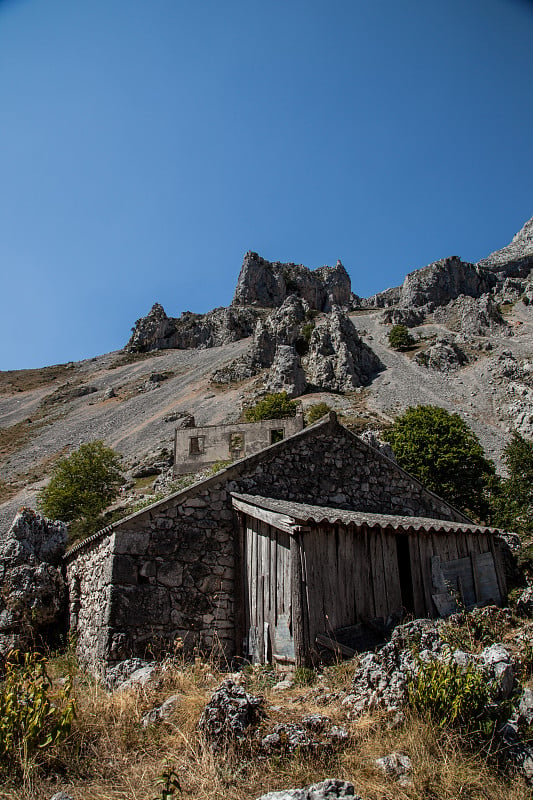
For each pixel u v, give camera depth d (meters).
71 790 5.57
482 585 13.93
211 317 138.12
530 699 6.57
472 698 6.34
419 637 8.98
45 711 6.46
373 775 5.62
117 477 45.44
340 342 87.25
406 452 39.81
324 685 8.89
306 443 14.74
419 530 12.95
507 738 6.18
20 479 60.34
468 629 10.00
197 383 94.25
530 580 14.99
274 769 5.75
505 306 128.88
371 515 13.63
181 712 7.01
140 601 11.41
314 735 6.30
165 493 29.61
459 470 38.06
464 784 5.45
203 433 31.91
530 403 63.44
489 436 58.78
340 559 11.67
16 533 14.79
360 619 11.45
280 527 11.39
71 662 12.16
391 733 6.31
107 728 6.90
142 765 6.01
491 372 80.62
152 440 66.44
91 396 101.44
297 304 113.31
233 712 6.41
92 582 12.63
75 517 38.53
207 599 12.18
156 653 11.13
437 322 124.69
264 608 11.66
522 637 9.60
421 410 43.94
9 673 7.39
